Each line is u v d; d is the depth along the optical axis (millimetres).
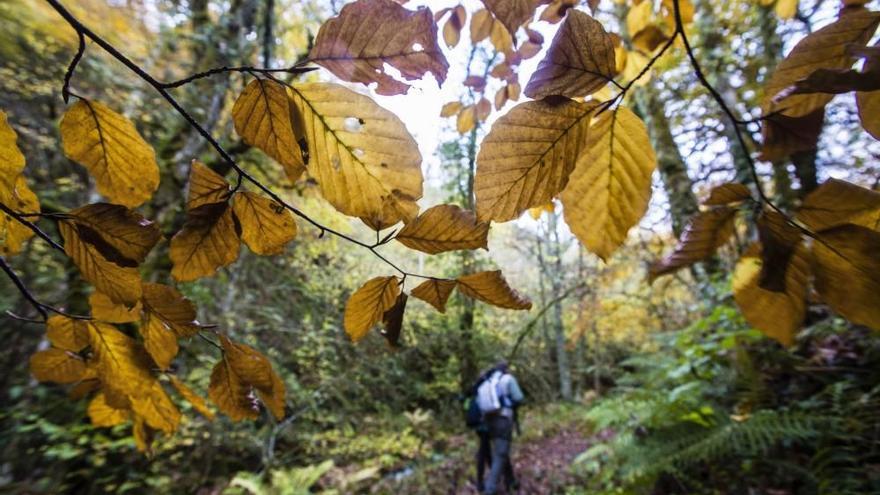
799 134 396
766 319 442
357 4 346
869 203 360
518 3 363
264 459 4852
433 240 455
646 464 2715
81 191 4039
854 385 2217
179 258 468
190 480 4484
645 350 6941
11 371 3713
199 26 3654
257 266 6285
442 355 7844
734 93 3111
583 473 3832
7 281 3635
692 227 446
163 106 3592
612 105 394
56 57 3223
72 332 580
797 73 383
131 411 701
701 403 2902
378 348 7227
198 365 4230
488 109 1327
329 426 6293
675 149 4180
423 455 5773
